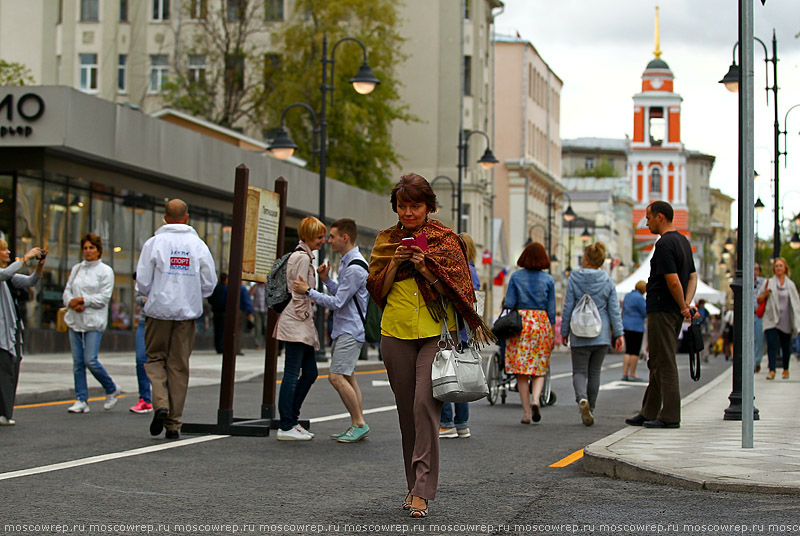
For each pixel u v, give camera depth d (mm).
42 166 26672
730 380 24172
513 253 94625
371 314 11906
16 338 13023
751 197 10266
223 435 12227
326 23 57156
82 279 14758
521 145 95188
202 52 58531
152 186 32312
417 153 69688
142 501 7938
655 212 12578
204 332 36500
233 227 12320
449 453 11039
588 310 14234
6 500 7902
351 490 8547
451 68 69438
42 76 61000
